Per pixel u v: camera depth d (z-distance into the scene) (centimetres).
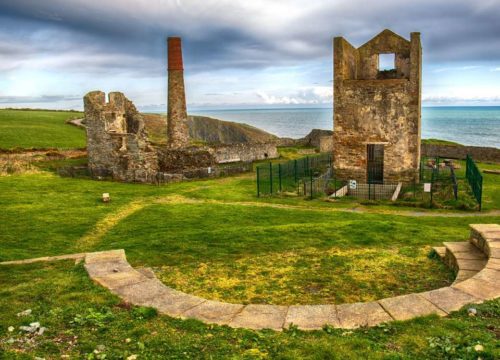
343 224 1574
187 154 3853
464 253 1056
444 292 799
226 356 609
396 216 2045
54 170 3531
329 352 602
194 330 700
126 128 4066
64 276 987
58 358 604
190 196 2670
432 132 18050
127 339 663
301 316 747
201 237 1442
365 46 3334
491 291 794
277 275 1069
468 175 2991
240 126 13925
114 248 1399
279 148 5934
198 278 1066
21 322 721
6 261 1266
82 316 745
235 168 3716
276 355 607
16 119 6662
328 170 3425
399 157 3084
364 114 3120
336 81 3150
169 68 4469
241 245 1339
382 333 668
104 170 3431
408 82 2992
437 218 1967
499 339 626
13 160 3794
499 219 1930
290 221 1906
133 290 884
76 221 1939
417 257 1179
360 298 913
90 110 3494
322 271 1086
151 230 1764
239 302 909
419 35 2934
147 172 3225
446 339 626
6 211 2109
